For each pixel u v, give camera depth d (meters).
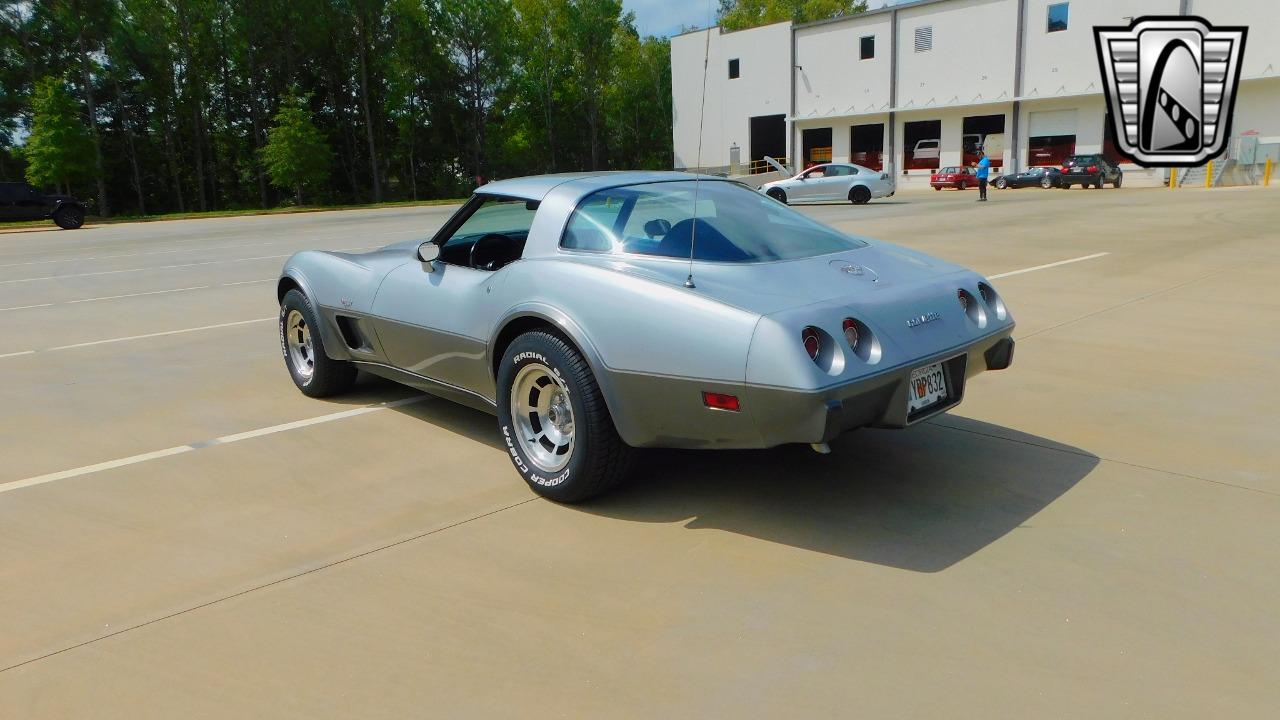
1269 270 9.20
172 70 50.53
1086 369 5.46
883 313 3.09
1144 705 2.14
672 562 2.98
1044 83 35.75
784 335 2.82
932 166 40.00
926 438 4.21
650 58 67.31
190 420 4.84
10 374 6.15
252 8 51.34
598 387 3.29
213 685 2.34
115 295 10.25
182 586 2.91
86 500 3.69
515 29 62.00
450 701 2.24
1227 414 4.49
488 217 4.05
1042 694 2.19
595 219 3.63
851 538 3.13
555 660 2.41
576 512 3.44
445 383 4.20
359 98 57.22
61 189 49.06
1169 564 2.87
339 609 2.73
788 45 43.41
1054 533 3.13
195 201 55.06
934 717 2.11
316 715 2.19
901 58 39.69
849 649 2.42
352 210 37.00
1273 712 2.10
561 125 66.25
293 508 3.55
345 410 4.95
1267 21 30.88
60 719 2.20
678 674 2.33
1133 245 11.84
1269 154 30.56
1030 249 11.70
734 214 3.74
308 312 4.95
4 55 46.06
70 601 2.82
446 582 2.88
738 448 3.08
